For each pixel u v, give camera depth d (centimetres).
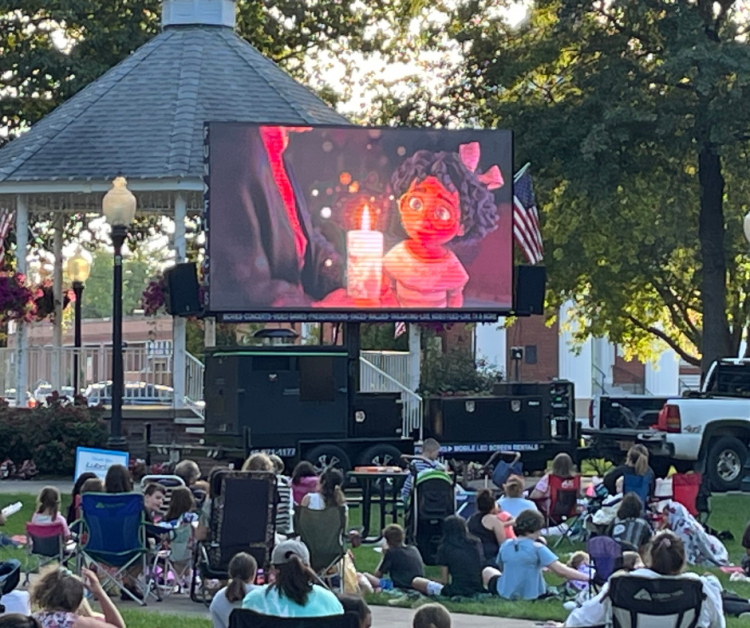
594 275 3641
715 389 2678
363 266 2608
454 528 1442
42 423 2662
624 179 3139
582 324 4128
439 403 2577
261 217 2556
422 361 3519
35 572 1524
